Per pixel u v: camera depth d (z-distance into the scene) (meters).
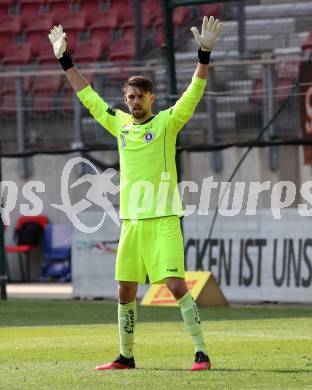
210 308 39.91
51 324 33.91
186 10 62.66
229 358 22.61
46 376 19.45
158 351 24.44
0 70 62.84
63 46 21.56
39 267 60.97
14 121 58.72
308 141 41.56
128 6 68.75
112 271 45.59
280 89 50.44
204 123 53.25
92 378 19.05
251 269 42.81
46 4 71.00
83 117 56.69
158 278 20.38
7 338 28.48
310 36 60.03
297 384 18.03
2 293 46.16
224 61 52.50
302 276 41.56
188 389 17.39
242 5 58.72
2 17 71.38
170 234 20.23
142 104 20.45
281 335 28.66
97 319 35.88
